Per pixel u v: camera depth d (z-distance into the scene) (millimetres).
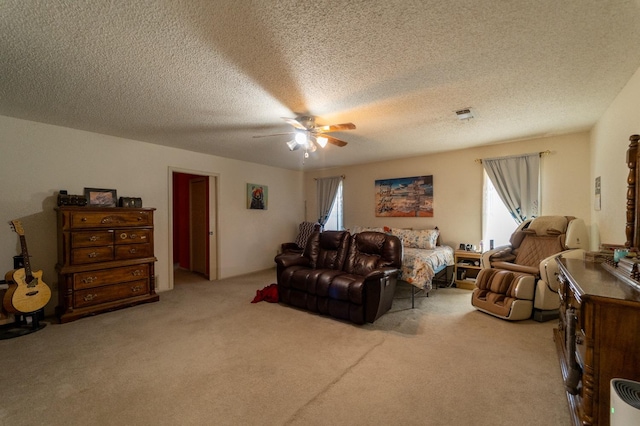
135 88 2428
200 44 1800
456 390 1877
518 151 4301
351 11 1500
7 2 1394
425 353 2389
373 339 2666
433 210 5141
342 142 3326
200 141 4211
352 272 3652
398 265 3492
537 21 1590
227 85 2381
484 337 2703
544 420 1597
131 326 2986
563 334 2078
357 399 1788
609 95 2598
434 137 4047
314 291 3334
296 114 3070
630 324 1223
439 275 4898
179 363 2236
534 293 3143
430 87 2438
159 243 4410
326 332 2832
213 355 2363
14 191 3168
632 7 1464
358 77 2254
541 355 2344
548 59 1996
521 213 4242
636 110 2154
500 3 1445
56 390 1892
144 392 1868
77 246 3207
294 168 6688
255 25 1614
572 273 1756
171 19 1555
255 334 2783
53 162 3428
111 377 2043
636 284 1349
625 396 1063
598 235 3303
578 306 1494
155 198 4375
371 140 4195
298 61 2012
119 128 3574
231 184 5492
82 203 3424
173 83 2338
